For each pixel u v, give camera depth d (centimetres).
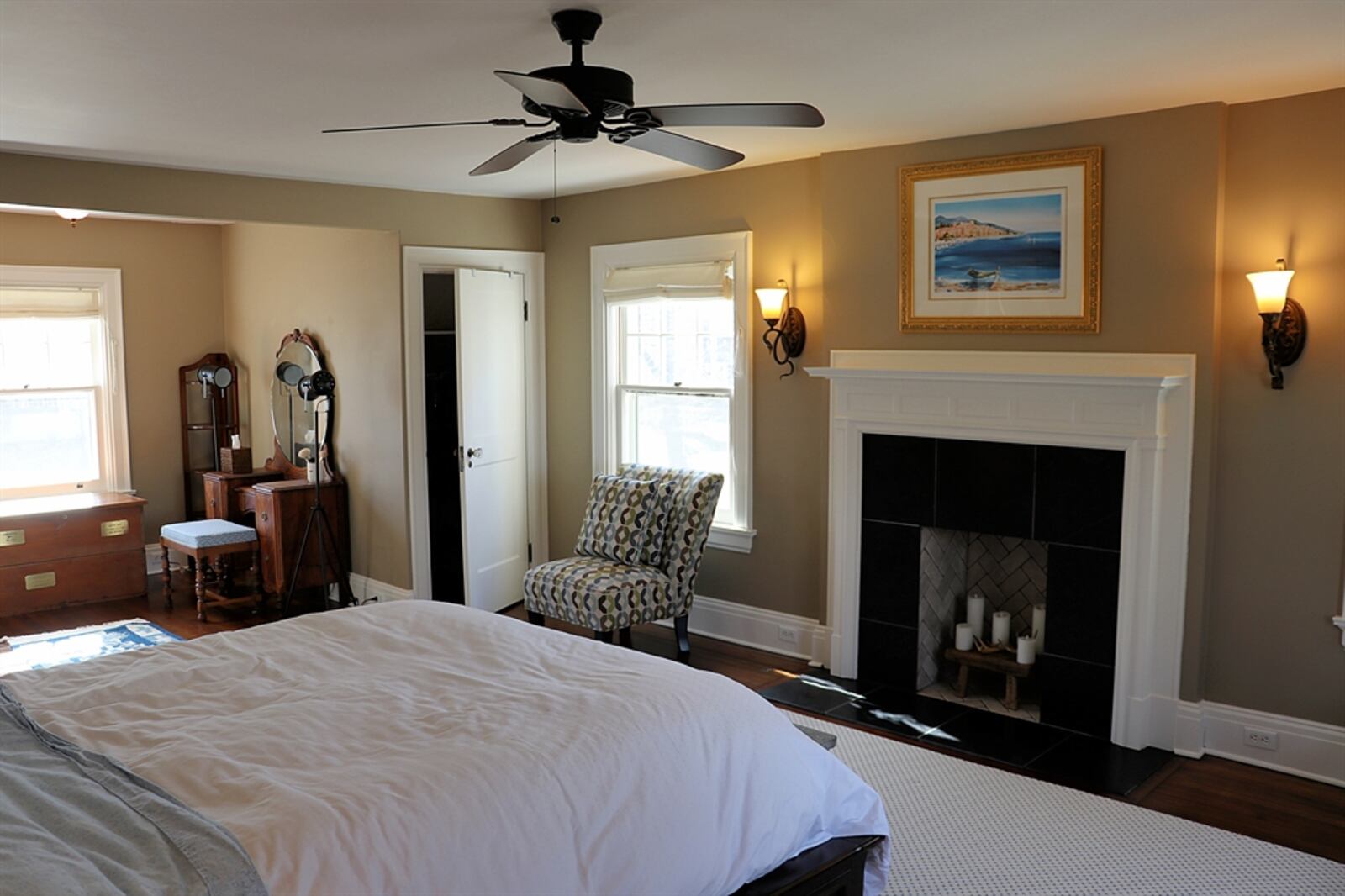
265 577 609
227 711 246
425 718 238
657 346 570
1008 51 296
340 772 207
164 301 694
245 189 494
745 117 262
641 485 521
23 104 342
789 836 245
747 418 523
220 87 323
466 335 564
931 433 443
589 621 485
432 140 414
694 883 221
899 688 470
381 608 331
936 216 441
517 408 609
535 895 195
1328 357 361
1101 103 368
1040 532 420
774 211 503
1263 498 378
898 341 459
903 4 250
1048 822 345
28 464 652
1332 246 357
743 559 536
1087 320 405
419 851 187
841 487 475
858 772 384
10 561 595
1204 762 389
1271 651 382
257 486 605
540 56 293
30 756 218
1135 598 397
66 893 161
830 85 335
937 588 472
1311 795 363
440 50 285
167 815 187
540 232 614
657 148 293
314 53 286
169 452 704
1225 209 378
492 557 594
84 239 657
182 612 612
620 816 212
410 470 570
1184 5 253
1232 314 379
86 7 243
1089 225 400
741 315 518
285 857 177
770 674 493
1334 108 352
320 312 623
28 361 646
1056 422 409
